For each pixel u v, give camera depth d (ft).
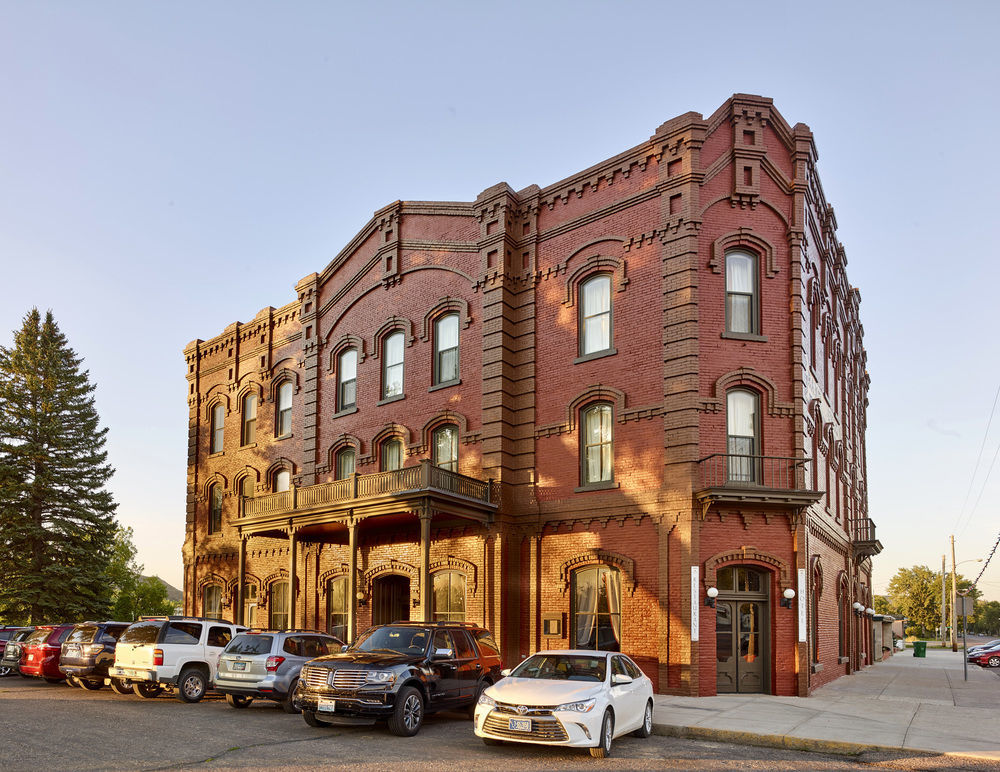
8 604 123.44
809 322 75.77
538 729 38.83
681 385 67.05
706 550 64.64
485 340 80.79
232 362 117.19
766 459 67.56
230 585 110.42
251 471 109.81
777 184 72.54
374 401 91.45
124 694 63.46
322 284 101.19
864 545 100.27
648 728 46.52
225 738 42.04
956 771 37.14
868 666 115.75
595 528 71.26
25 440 126.93
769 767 37.70
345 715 44.42
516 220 82.89
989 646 129.70
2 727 45.01
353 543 74.33
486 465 78.23
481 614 75.77
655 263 71.05
